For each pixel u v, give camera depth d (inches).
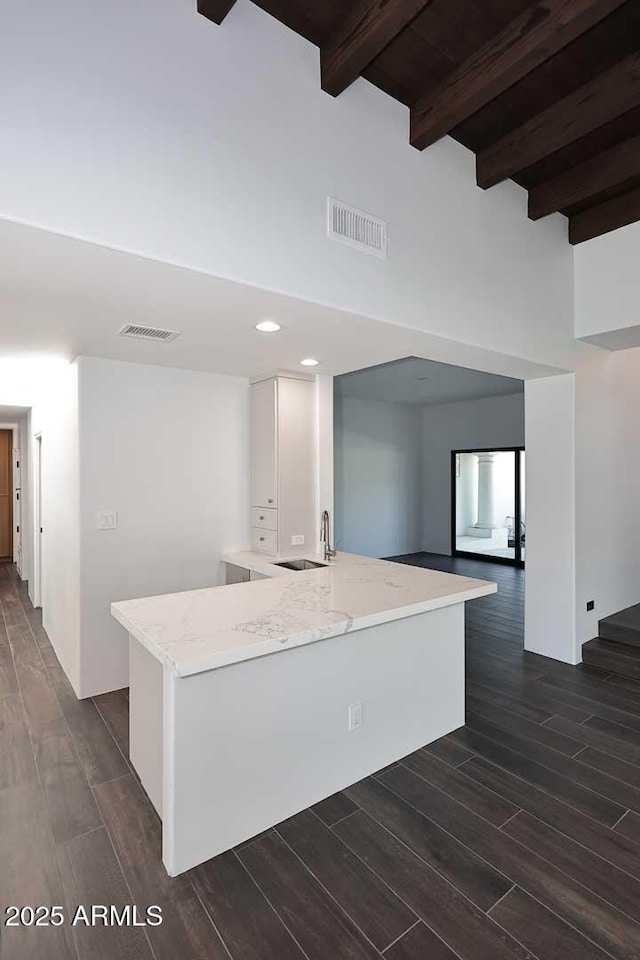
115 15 64.9
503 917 65.3
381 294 94.9
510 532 313.3
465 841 78.8
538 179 124.4
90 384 132.3
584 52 85.0
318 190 85.2
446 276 107.3
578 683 137.8
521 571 293.0
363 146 91.7
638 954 60.2
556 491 154.0
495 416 316.2
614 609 166.1
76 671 133.2
